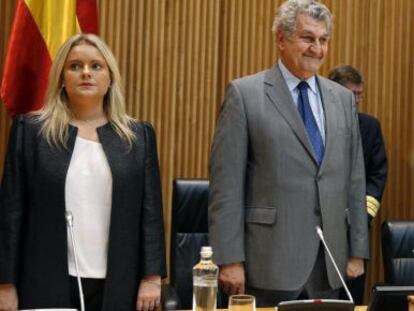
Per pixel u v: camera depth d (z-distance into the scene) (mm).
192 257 9062
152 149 6812
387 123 13141
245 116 7066
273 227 6820
